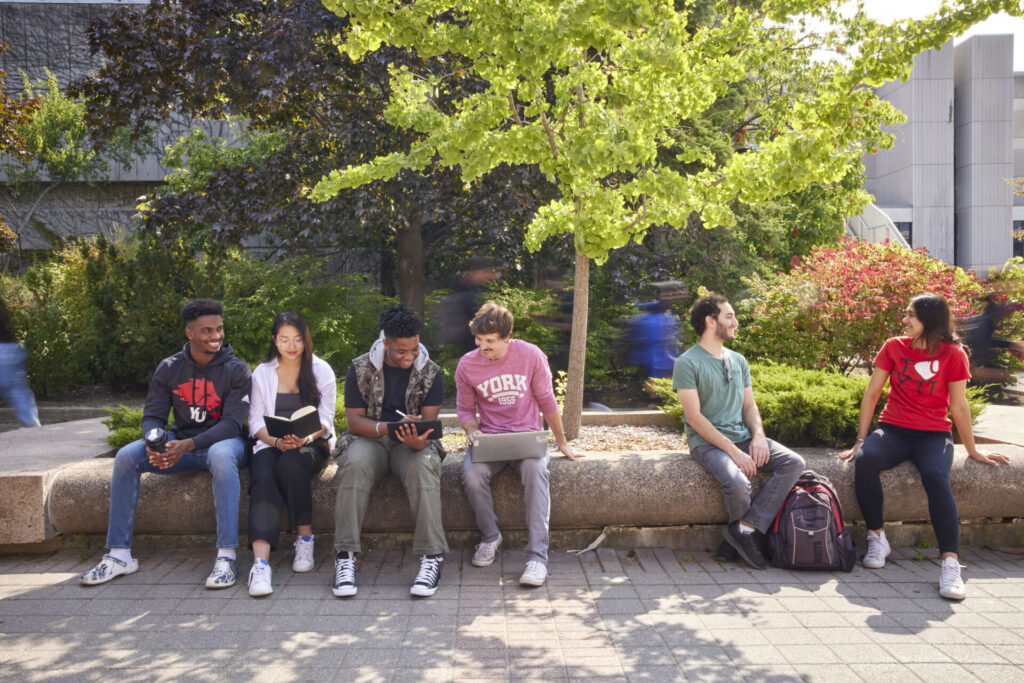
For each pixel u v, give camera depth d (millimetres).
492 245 12172
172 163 14258
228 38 9492
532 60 4098
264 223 10250
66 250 13609
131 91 9438
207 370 4152
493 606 3531
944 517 3824
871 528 4148
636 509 4266
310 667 2887
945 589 3600
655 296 10547
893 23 4117
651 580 3889
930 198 36531
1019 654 2977
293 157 11000
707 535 4418
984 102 37094
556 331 10984
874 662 2912
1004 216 37156
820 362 7758
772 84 7648
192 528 4246
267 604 3553
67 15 19141
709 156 5047
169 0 9727
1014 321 11109
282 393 4207
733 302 10852
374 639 3150
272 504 3922
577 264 5641
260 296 11070
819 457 4488
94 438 5398
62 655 2994
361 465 3867
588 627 3275
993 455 4309
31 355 10867
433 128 4734
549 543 4410
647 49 4195
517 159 4809
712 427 4191
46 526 4164
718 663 2912
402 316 4035
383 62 9266
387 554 4316
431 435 3818
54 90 17859
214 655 2992
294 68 9312
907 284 7699
